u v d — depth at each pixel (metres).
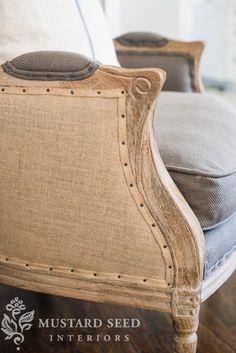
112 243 0.77
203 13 3.83
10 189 0.80
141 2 3.02
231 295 1.17
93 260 0.80
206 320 1.08
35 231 0.81
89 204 0.76
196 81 1.49
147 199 0.73
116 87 0.69
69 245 0.80
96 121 0.71
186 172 0.79
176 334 0.80
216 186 0.79
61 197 0.77
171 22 3.14
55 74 0.71
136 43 1.52
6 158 0.78
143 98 0.68
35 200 0.79
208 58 3.95
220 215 0.82
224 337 1.02
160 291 0.78
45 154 0.75
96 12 1.26
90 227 0.78
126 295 0.80
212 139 0.91
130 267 0.78
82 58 0.70
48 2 1.01
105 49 1.23
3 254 0.85
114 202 0.75
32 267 0.84
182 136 0.90
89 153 0.73
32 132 0.75
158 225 0.74
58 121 0.73
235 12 3.60
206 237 0.82
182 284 0.77
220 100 1.27
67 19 1.07
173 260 0.76
